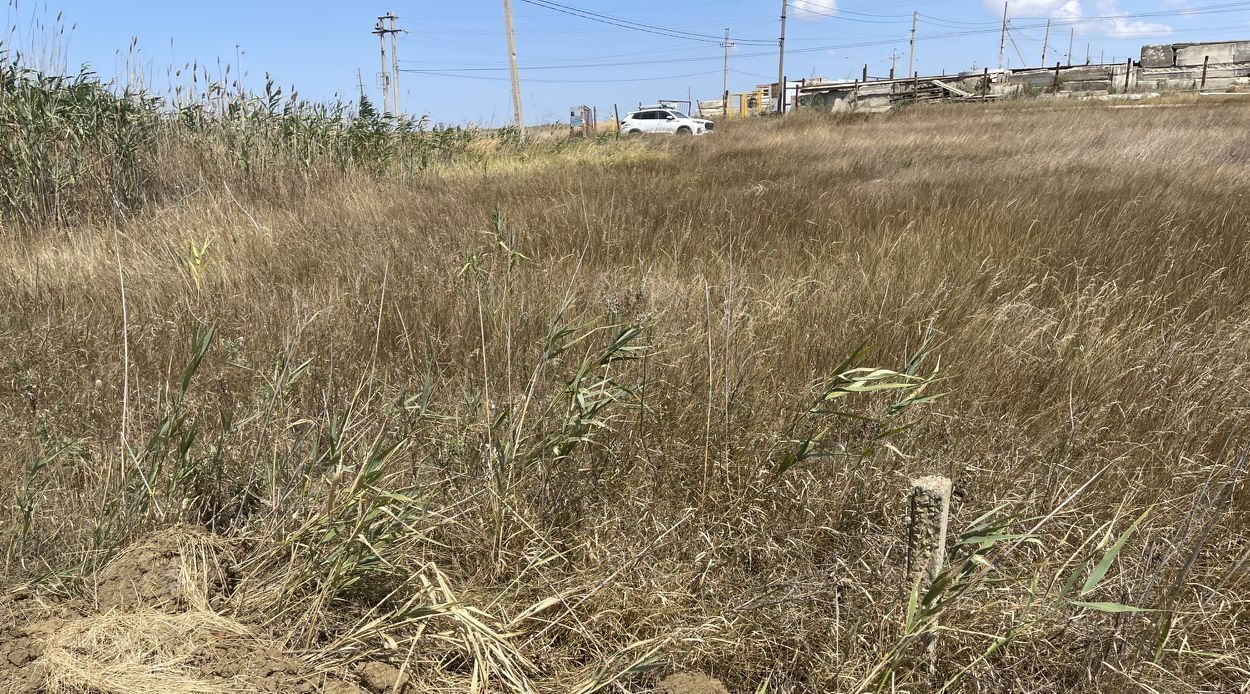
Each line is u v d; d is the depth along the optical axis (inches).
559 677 82.3
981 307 174.4
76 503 105.0
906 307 173.0
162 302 192.2
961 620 84.5
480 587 93.7
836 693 78.5
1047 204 301.7
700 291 178.7
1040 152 568.1
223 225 271.4
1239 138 575.8
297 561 91.0
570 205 328.5
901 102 1493.6
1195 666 83.3
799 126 1073.5
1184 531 94.9
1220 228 253.1
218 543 94.2
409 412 115.5
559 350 111.3
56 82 309.1
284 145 390.3
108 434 124.0
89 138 322.3
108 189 315.9
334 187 377.7
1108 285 184.5
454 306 179.8
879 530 101.0
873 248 231.9
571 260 240.1
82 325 173.0
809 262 230.1
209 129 375.9
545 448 103.0
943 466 114.1
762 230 281.9
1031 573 93.7
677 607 89.3
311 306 181.2
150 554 89.3
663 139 938.7
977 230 254.5
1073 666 82.9
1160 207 285.3
